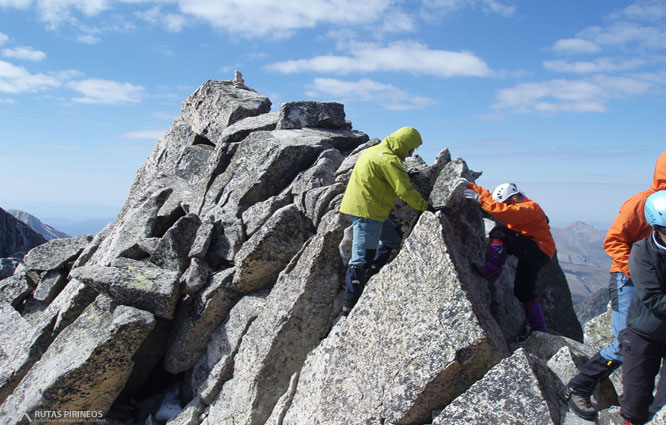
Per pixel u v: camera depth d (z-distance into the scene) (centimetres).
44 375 848
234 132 1267
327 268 857
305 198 978
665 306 458
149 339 973
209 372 909
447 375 610
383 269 743
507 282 888
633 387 497
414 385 617
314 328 836
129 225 1141
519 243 780
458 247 830
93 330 895
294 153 1090
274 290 887
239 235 996
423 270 688
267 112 1512
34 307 1217
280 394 813
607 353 547
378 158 766
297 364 823
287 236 931
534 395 550
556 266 1127
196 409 870
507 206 762
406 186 744
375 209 785
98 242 1284
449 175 886
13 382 943
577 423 547
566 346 657
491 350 610
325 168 1028
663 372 487
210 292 934
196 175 1456
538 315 804
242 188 1091
